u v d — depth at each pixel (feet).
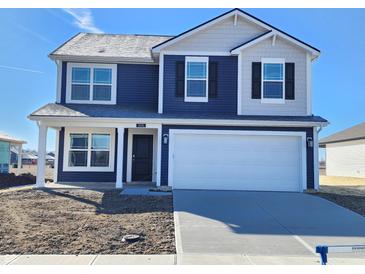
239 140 43.80
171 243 21.30
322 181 71.26
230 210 30.99
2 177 56.08
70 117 41.93
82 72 50.67
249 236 23.24
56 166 50.49
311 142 43.42
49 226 24.26
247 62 46.65
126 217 27.35
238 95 46.21
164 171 42.83
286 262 18.38
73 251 19.39
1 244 20.29
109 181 50.78
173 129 43.37
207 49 46.85
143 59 50.37
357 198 38.55
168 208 31.12
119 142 42.60
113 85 50.96
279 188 43.39
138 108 48.88
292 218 28.55
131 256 18.84
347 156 89.71
